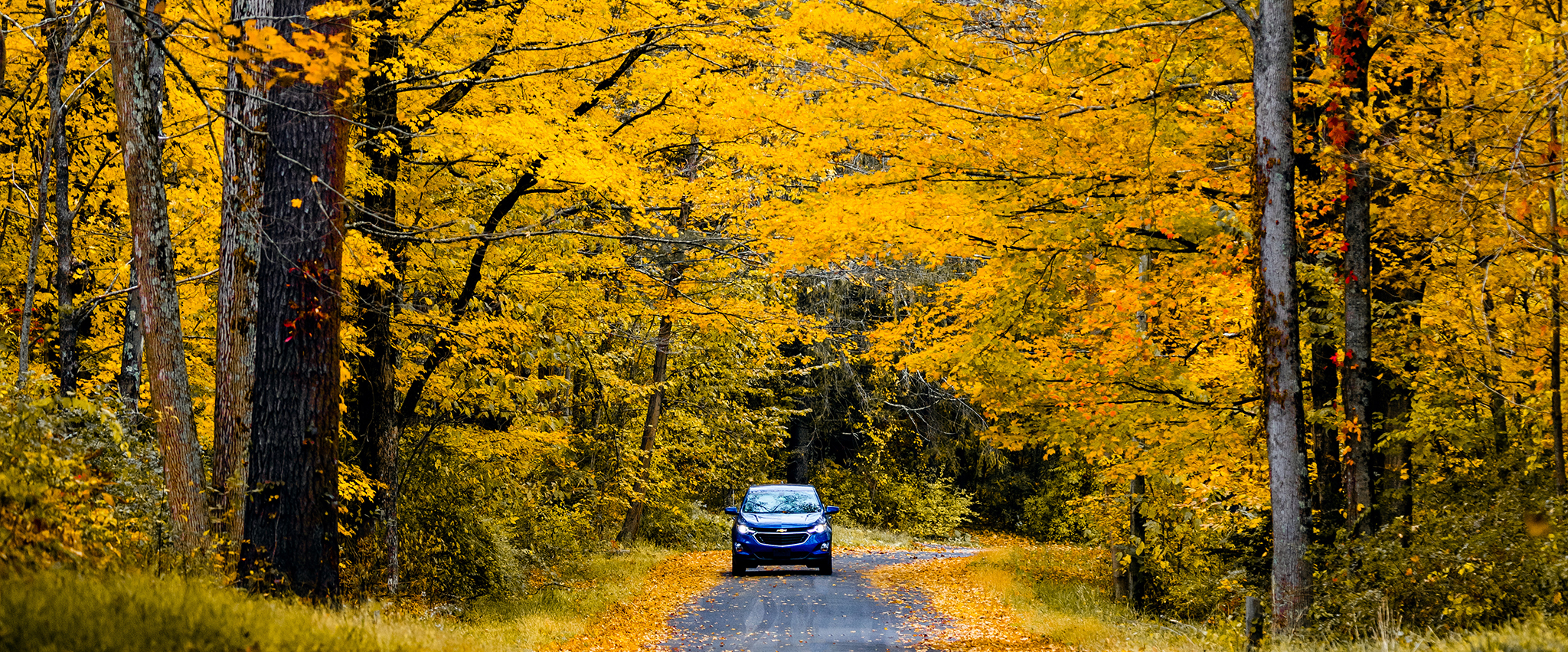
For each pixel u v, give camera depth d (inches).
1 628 169.6
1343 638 339.0
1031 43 396.2
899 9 392.8
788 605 597.9
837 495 1582.2
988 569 813.2
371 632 249.4
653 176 486.0
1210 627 529.3
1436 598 339.9
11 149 438.6
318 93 332.5
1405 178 372.2
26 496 233.6
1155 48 390.9
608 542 1008.2
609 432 992.2
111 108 433.1
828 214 416.2
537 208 497.4
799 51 407.8
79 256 454.6
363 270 409.1
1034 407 510.6
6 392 268.4
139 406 406.9
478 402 574.9
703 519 1299.2
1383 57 396.8
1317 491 441.1
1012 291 472.4
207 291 448.1
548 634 460.8
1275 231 350.9
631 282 547.2
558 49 422.3
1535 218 361.1
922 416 1549.0
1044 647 446.3
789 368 1333.7
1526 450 467.5
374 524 478.6
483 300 514.6
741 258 535.5
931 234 426.6
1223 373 473.7
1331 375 436.8
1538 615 293.3
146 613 200.2
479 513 619.5
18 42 395.2
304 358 328.8
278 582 317.1
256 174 332.5
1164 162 382.3
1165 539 625.9
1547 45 314.5
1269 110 351.9
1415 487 453.4
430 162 442.3
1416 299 442.6
